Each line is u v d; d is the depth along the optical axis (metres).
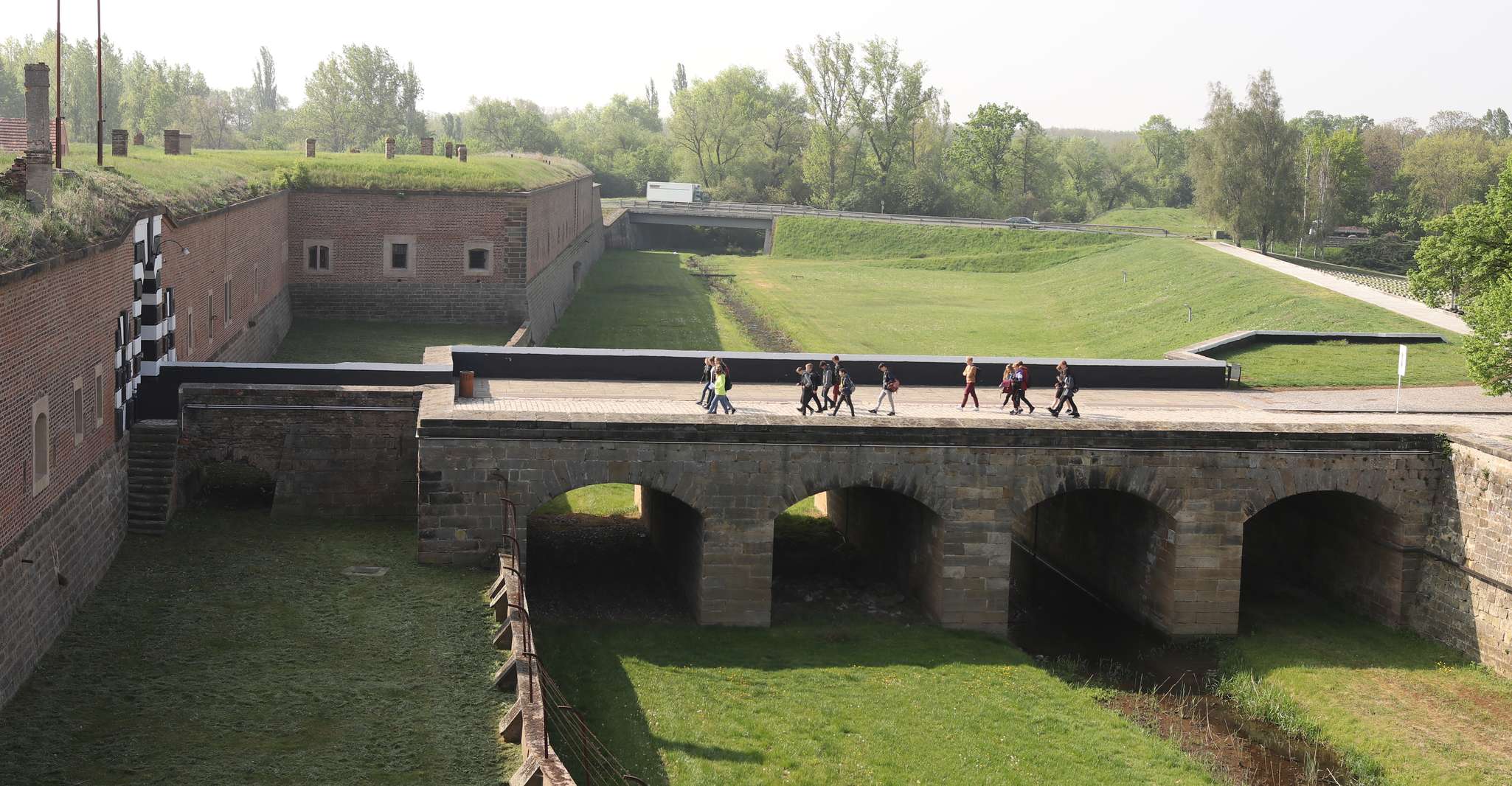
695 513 33.94
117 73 159.00
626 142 183.38
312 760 21.83
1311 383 46.72
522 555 32.53
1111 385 44.75
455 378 39.00
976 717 28.56
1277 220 110.19
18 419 24.36
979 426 33.53
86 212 30.28
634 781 23.72
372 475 35.81
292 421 35.47
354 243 62.47
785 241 123.94
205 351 42.78
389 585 30.72
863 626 34.25
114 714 23.22
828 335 76.69
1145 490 34.38
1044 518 44.50
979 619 34.38
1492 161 138.38
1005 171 154.88
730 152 161.62
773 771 25.09
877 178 151.25
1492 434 34.72
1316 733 29.58
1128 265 98.12
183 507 35.47
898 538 38.03
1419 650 34.09
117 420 32.56
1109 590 39.09
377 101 174.50
